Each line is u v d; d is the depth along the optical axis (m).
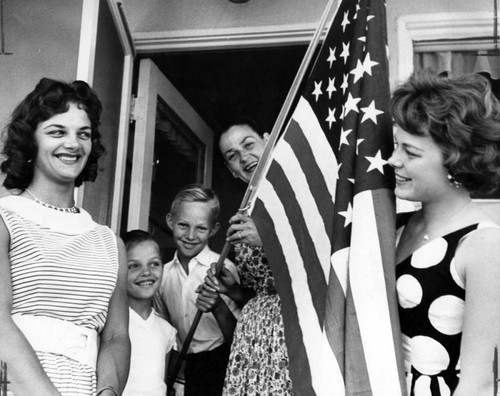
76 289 2.06
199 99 4.92
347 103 2.24
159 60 4.37
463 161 1.82
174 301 3.31
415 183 1.90
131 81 3.59
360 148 2.12
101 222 3.28
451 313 1.82
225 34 3.63
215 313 2.96
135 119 3.65
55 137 2.18
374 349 1.88
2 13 3.43
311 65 4.07
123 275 2.26
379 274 1.95
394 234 2.01
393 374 1.85
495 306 1.74
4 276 1.99
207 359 3.21
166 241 4.27
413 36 3.39
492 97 1.84
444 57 3.41
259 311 2.63
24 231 2.07
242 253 2.83
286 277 2.37
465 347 1.75
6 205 2.12
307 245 2.36
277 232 2.44
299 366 2.21
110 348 2.14
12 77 3.37
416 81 1.90
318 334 2.22
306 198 2.42
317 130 2.48
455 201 1.91
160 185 4.20
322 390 1.95
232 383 2.60
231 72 4.56
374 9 2.30
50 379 1.93
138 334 2.83
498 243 1.78
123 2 3.74
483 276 1.76
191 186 3.42
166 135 4.09
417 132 1.86
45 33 3.39
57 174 2.19
